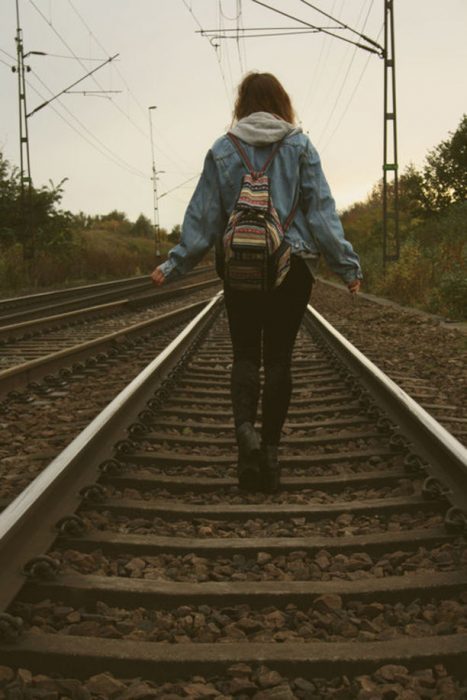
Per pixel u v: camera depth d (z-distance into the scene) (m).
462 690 2.12
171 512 3.55
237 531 3.40
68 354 8.55
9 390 7.01
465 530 3.17
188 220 3.46
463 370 8.15
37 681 2.17
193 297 25.19
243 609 2.64
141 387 5.63
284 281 3.49
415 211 37.50
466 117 36.31
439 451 3.99
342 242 3.38
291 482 4.00
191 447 4.80
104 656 2.26
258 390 3.78
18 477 4.31
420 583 2.74
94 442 4.13
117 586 2.71
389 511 3.56
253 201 3.29
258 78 3.67
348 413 5.66
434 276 18.89
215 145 3.47
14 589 2.60
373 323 13.96
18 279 28.39
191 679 2.22
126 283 31.48
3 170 37.59
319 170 3.45
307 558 3.10
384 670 2.21
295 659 2.25
